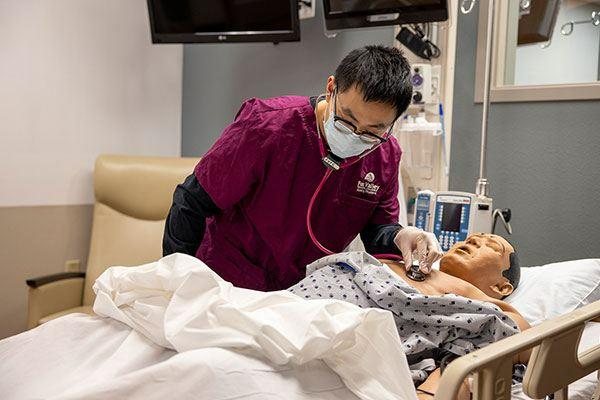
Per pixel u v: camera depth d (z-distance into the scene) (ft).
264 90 9.24
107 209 9.11
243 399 2.82
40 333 3.66
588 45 6.05
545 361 2.99
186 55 10.50
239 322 3.10
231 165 4.52
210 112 10.14
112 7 9.56
